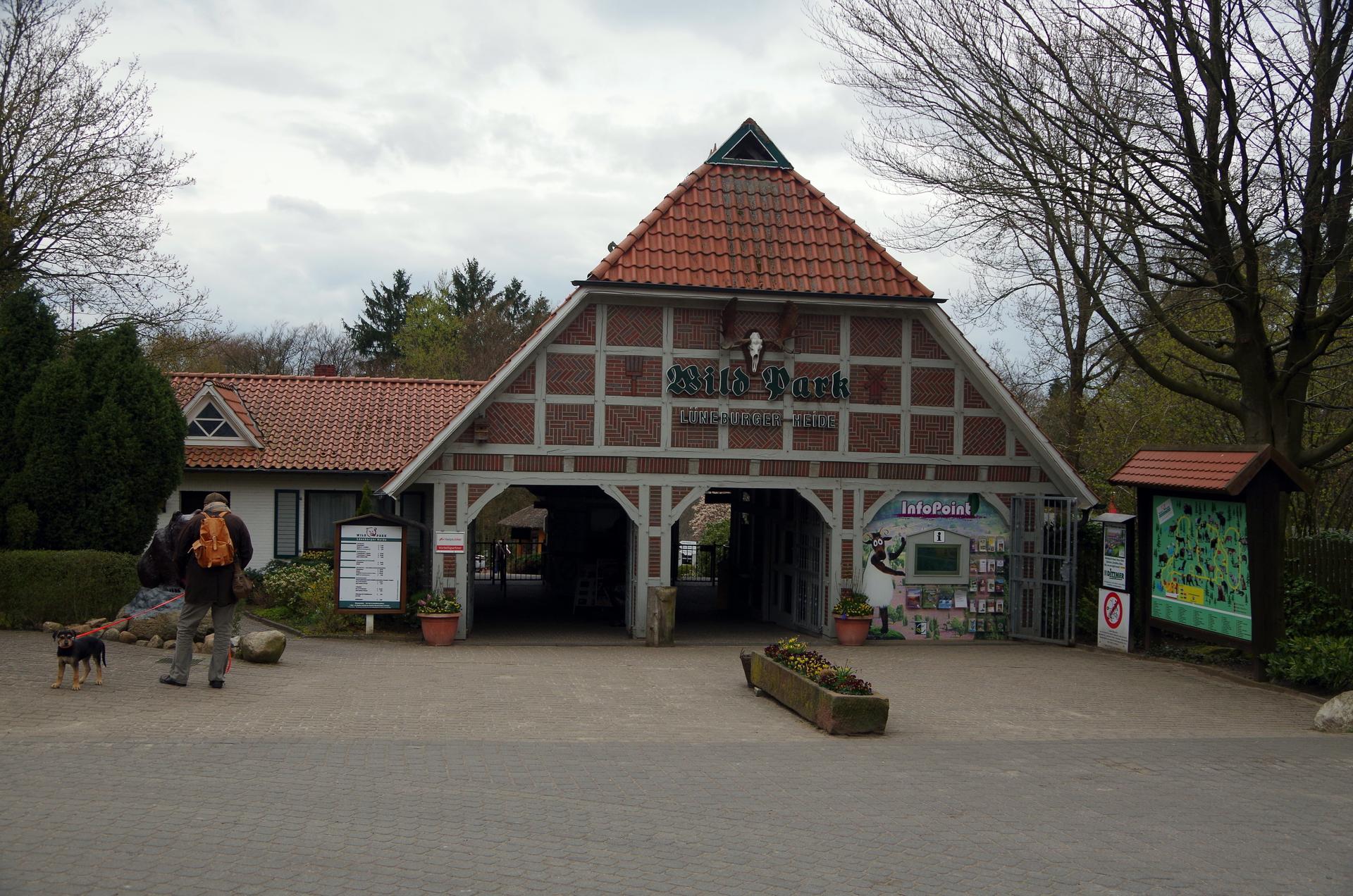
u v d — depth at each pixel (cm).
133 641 1538
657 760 1012
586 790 878
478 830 754
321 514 2589
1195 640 1923
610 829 771
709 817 812
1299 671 1562
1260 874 716
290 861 670
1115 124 1747
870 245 2195
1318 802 915
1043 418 3478
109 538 1808
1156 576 1903
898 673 1714
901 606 2170
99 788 808
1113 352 2617
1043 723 1301
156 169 2711
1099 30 1734
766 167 2269
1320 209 1656
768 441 2141
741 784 923
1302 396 1894
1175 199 1767
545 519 3206
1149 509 1923
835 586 2156
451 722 1180
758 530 2719
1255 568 1638
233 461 2503
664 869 689
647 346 2114
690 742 1123
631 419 2112
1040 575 2164
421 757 973
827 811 839
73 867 642
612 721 1238
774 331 2136
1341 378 2353
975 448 2191
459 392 2891
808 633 2305
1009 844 766
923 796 899
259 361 6238
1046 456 2177
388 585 2028
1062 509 2202
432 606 2016
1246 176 1720
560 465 2100
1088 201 1825
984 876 696
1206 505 1766
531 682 1527
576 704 1341
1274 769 1047
